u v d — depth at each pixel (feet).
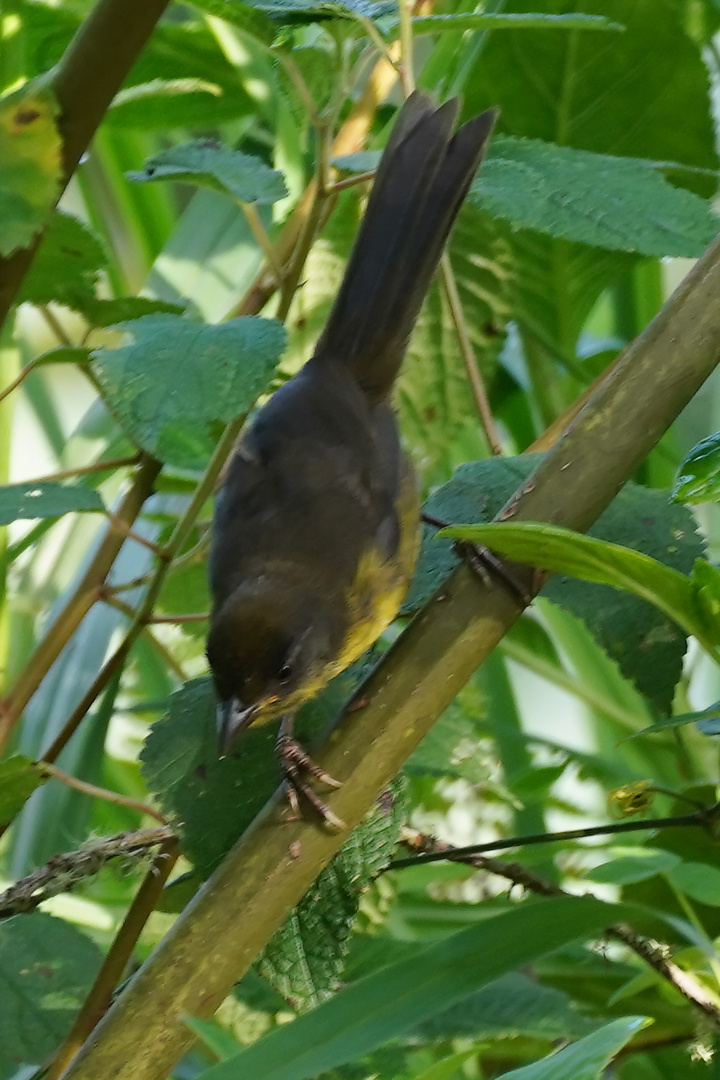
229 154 15.58
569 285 22.26
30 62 20.42
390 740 11.33
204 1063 17.02
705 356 11.74
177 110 21.58
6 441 17.72
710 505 25.14
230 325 12.56
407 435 20.42
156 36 20.42
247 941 10.75
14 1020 14.55
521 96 21.45
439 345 20.21
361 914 15.56
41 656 16.51
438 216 17.63
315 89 16.35
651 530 15.16
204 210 22.86
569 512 11.61
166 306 16.03
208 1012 10.61
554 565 10.25
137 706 19.02
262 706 15.17
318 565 17.01
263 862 10.97
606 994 16.93
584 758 19.83
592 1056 7.72
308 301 20.76
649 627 14.17
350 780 11.18
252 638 15.55
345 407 17.97
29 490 13.24
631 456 11.71
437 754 14.83
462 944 9.84
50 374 27.99
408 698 11.41
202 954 10.68
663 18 20.12
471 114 21.81
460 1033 14.88
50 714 20.21
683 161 21.70
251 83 20.44
